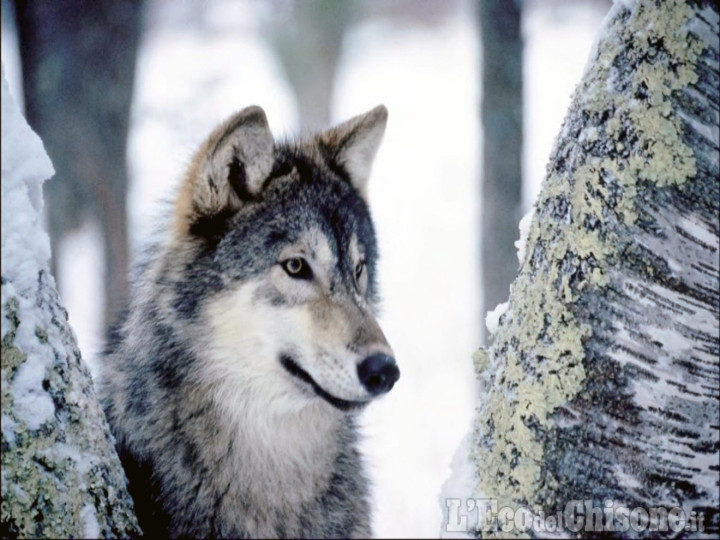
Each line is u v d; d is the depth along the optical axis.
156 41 41.22
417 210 32.09
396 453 18.73
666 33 5.68
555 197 6.04
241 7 42.78
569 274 5.80
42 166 6.16
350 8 38.25
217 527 8.19
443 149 36.94
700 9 5.66
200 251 8.40
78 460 6.05
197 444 8.20
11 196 5.98
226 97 35.97
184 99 31.89
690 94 5.60
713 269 5.52
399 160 36.19
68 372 6.17
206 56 39.56
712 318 5.52
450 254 29.00
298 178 8.84
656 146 5.61
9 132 5.98
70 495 5.92
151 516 8.03
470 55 46.62
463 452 6.38
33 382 5.88
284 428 8.51
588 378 5.71
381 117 9.69
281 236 8.43
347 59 45.22
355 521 8.95
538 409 5.83
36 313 6.01
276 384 8.45
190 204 8.46
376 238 9.78
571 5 37.28
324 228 8.62
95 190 22.98
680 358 5.54
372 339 8.20
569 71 37.38
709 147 5.55
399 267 28.41
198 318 8.29
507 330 6.30
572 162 5.96
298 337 8.33
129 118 23.56
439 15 49.41
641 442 5.62
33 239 6.05
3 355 5.78
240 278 8.32
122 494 6.46
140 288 8.70
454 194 33.06
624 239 5.64
